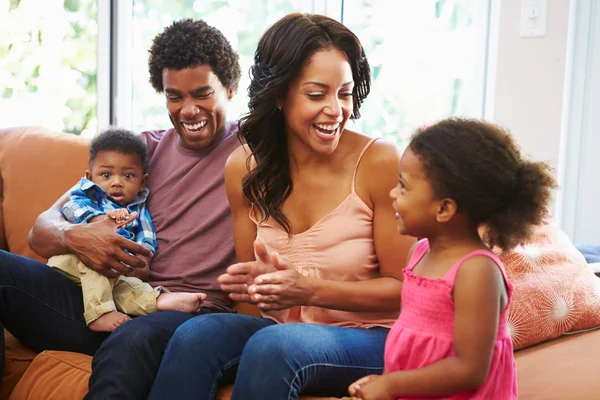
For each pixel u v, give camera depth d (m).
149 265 1.80
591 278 1.79
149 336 1.49
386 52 2.49
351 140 1.56
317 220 1.53
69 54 2.63
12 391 1.66
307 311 1.53
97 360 1.48
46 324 1.67
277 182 1.56
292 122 1.49
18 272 1.65
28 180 2.02
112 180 1.82
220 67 1.77
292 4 2.53
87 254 1.67
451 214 1.21
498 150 1.20
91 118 2.65
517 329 1.61
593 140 2.39
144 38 2.62
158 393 1.37
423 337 1.23
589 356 1.59
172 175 1.85
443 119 1.29
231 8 2.56
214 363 1.38
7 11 2.63
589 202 2.42
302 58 1.44
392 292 1.46
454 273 1.20
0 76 2.66
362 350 1.38
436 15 2.41
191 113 1.74
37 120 2.67
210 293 1.74
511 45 2.26
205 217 1.78
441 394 1.18
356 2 2.49
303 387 1.31
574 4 2.35
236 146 1.81
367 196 1.53
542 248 1.75
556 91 2.23
